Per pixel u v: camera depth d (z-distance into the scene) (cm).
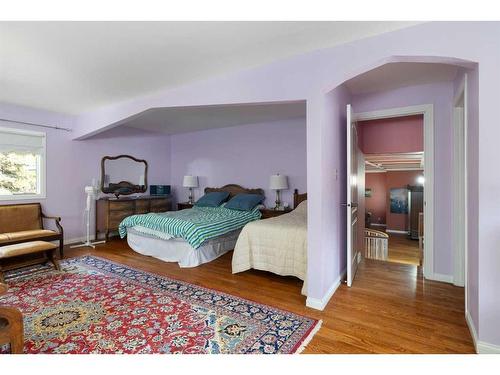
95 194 487
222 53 238
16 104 404
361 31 202
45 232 383
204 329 203
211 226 370
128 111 384
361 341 188
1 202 405
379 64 213
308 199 241
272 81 255
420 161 689
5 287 162
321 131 234
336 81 227
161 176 645
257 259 320
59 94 353
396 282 303
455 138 293
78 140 490
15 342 155
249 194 526
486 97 171
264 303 248
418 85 314
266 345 183
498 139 168
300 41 218
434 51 186
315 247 238
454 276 295
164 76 290
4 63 260
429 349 179
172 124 555
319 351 177
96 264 361
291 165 505
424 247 318
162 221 381
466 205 210
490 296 172
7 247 306
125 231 439
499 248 169
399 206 952
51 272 328
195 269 345
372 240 607
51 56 244
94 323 211
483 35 172
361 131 409
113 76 291
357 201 350
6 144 405
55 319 217
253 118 503
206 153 613
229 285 291
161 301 250
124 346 182
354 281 306
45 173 446
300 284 296
